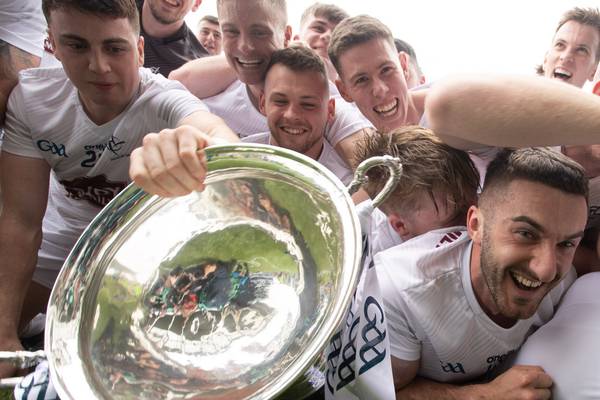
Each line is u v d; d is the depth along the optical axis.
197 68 1.79
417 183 1.20
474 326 1.05
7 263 1.40
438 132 0.91
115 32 1.26
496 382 1.02
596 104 0.74
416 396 1.09
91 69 1.27
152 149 0.75
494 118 0.79
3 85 1.50
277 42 1.62
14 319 1.36
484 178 1.15
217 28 2.18
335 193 0.76
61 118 1.39
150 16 1.92
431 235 1.15
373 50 1.60
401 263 1.10
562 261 0.99
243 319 0.78
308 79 1.50
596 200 1.26
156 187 0.74
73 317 0.77
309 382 0.90
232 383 0.70
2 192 1.46
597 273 1.16
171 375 0.74
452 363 1.09
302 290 0.76
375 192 1.27
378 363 0.87
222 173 0.82
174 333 0.78
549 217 0.95
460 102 0.81
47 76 1.42
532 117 0.77
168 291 0.81
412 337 1.08
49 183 1.62
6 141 1.46
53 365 0.71
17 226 1.42
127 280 0.82
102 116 1.37
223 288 0.81
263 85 1.64
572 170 0.97
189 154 0.74
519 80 0.79
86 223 1.56
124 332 0.79
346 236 0.71
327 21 1.92
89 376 0.73
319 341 0.65
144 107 1.37
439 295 1.05
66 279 0.78
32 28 1.62
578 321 1.04
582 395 0.96
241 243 0.83
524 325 1.07
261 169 0.81
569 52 1.70
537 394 0.98
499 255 0.98
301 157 0.79
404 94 1.64
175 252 0.83
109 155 1.41
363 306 0.89
